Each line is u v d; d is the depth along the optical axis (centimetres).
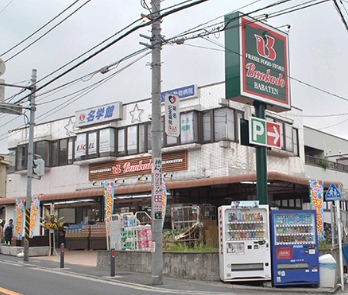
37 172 2133
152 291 1286
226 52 1770
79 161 3058
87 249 2658
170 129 1530
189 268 1538
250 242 1444
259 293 1320
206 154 2514
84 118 3091
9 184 3641
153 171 1437
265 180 1711
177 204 2277
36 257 2308
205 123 2550
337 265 1630
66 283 1374
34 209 2431
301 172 2933
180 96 2634
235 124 2511
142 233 1825
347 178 3631
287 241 1454
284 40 1914
